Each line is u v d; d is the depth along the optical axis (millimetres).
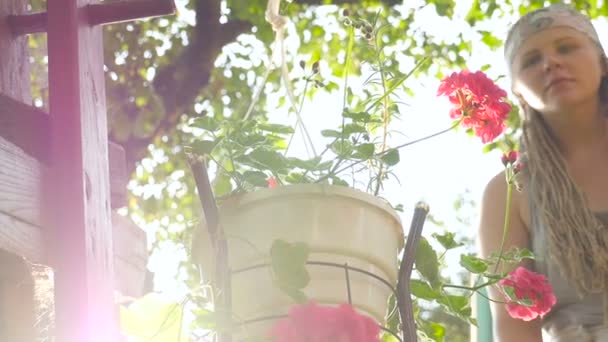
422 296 1718
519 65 2289
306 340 1395
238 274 1561
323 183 1583
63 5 1889
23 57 2098
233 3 6965
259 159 1688
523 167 2293
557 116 2270
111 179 2217
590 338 2084
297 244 1491
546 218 2195
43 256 1741
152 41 7277
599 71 2270
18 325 1759
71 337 1720
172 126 6871
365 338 1402
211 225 1524
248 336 1533
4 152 1686
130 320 1635
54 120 1833
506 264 2227
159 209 7402
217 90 7520
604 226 2178
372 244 1573
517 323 2203
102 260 1862
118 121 6656
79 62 1873
